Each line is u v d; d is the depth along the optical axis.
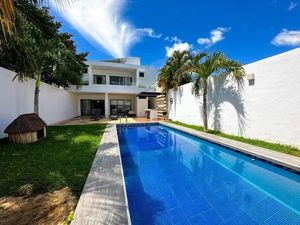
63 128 9.57
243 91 6.75
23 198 2.56
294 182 3.77
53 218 2.13
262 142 5.84
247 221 2.53
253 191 3.39
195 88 9.03
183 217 2.62
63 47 9.02
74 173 3.43
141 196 3.22
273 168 4.31
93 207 2.26
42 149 5.14
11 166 3.78
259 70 6.04
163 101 15.33
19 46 5.14
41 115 10.21
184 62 12.98
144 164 4.90
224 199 3.12
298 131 4.86
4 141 6.05
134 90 18.44
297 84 4.86
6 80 6.80
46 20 4.91
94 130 8.91
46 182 3.03
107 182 2.99
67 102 15.70
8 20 2.03
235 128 7.19
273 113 5.56
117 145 5.68
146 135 9.35
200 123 10.00
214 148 6.50
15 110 7.45
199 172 4.34
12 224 2.02
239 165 4.82
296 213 2.73
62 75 11.02
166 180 3.89
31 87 8.98
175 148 6.68
